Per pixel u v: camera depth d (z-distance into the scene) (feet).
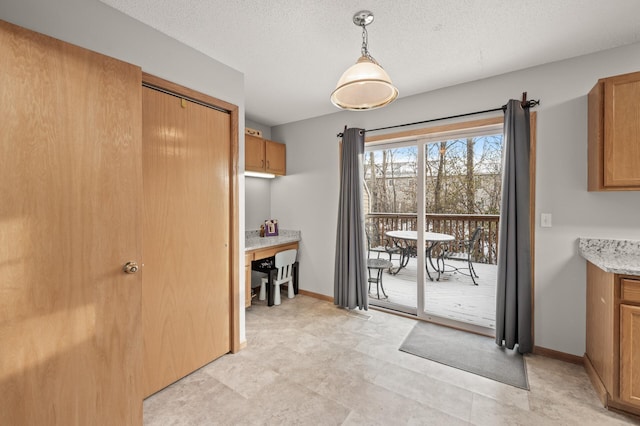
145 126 5.91
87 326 4.53
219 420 5.34
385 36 6.28
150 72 5.91
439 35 6.23
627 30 6.03
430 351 7.84
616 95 5.91
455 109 8.85
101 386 4.67
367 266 11.12
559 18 5.63
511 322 7.70
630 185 5.80
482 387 6.28
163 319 6.29
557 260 7.39
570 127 7.21
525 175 7.51
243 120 8.11
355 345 8.20
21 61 3.87
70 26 4.78
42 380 4.10
